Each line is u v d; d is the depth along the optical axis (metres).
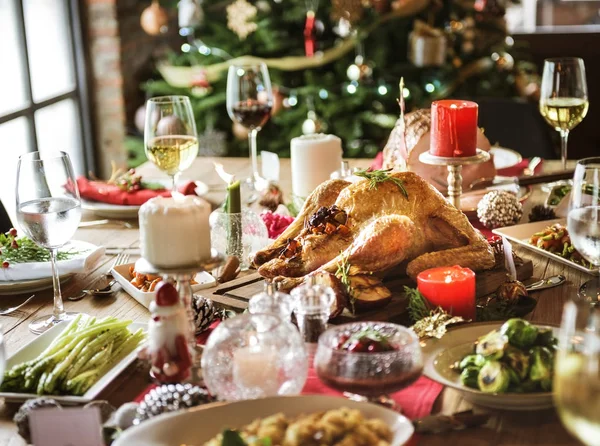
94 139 3.96
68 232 1.50
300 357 1.20
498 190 1.95
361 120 3.66
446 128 1.74
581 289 1.54
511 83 3.74
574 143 4.11
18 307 1.58
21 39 3.31
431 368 1.25
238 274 1.67
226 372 1.20
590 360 0.90
